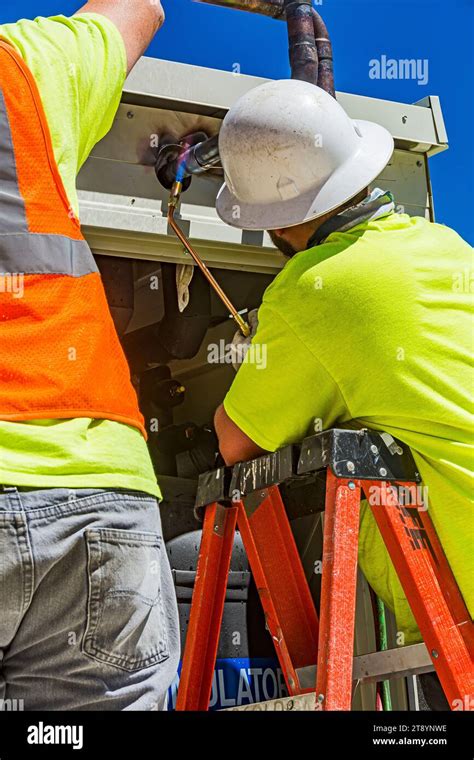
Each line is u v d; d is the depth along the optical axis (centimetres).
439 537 226
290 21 307
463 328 231
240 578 306
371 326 226
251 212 251
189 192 286
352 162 248
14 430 155
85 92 184
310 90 251
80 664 160
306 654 251
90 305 171
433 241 239
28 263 165
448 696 212
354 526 215
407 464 226
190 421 367
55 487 156
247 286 328
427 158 328
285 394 235
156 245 283
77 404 162
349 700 207
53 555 155
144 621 167
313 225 249
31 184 170
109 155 276
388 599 261
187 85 287
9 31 182
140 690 166
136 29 201
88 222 270
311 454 224
